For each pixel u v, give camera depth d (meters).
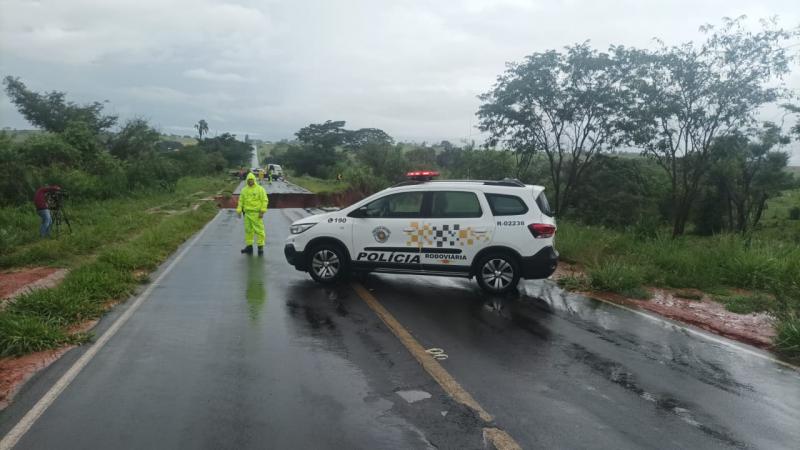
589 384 5.02
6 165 20.52
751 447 3.91
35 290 7.38
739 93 17.64
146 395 4.61
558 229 14.12
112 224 16.56
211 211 24.88
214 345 5.94
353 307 7.65
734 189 32.78
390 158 44.50
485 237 8.45
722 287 9.51
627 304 8.25
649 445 3.90
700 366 5.60
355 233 9.01
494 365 5.44
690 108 18.52
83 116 35.31
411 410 4.37
